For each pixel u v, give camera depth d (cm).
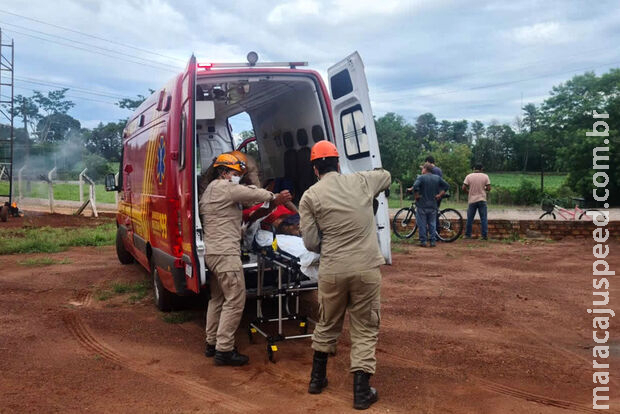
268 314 639
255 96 731
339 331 428
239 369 479
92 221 1775
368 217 413
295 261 487
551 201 1719
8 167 2570
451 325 604
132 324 612
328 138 645
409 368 474
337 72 619
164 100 606
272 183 786
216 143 873
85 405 401
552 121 4397
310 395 423
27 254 1104
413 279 835
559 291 758
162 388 434
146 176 695
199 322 621
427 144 5169
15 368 474
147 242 688
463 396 417
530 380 448
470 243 1224
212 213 492
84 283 825
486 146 7081
